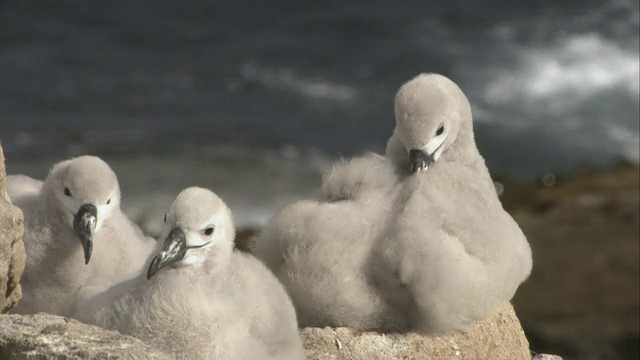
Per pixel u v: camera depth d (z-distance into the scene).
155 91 29.31
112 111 27.88
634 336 17.08
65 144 25.67
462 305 8.66
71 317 7.63
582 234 20.56
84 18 33.81
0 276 7.67
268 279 7.86
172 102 28.70
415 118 9.02
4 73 29.61
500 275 8.91
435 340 8.79
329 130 27.62
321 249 8.37
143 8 34.88
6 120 26.81
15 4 34.28
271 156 25.77
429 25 34.44
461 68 31.58
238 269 7.70
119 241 8.79
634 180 23.80
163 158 25.11
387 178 8.75
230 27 34.00
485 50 32.66
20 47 31.45
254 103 29.00
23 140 25.75
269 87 30.03
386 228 8.48
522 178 25.78
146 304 7.33
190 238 7.45
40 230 8.65
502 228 8.98
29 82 29.22
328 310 8.57
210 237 7.50
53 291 8.66
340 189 8.75
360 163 8.86
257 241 8.77
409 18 34.97
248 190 23.77
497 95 30.17
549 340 16.98
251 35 33.50
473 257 8.70
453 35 33.72
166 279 7.41
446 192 8.78
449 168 9.00
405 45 32.97
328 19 34.72
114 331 7.25
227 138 26.62
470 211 8.73
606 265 19.25
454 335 8.89
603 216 21.48
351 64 31.70
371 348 8.59
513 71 31.44
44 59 30.78
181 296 7.32
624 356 16.81
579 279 18.83
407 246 8.34
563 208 22.02
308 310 8.63
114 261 8.73
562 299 18.19
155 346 7.28
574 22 34.50
